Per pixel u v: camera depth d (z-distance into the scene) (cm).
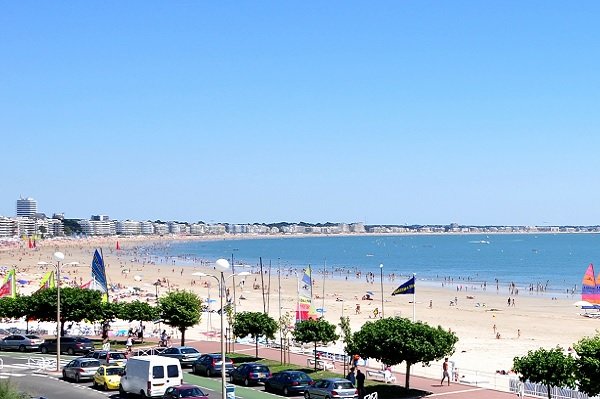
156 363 4634
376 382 5350
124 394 4916
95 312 7631
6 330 8456
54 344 7156
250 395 4862
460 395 4853
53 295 7644
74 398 4778
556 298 16650
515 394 4922
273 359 6481
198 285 19688
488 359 7931
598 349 3656
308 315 6681
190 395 4175
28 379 5584
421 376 5916
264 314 6594
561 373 3947
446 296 17012
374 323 5022
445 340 4878
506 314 13288
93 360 5534
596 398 4638
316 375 5616
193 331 9494
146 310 7925
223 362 3534
